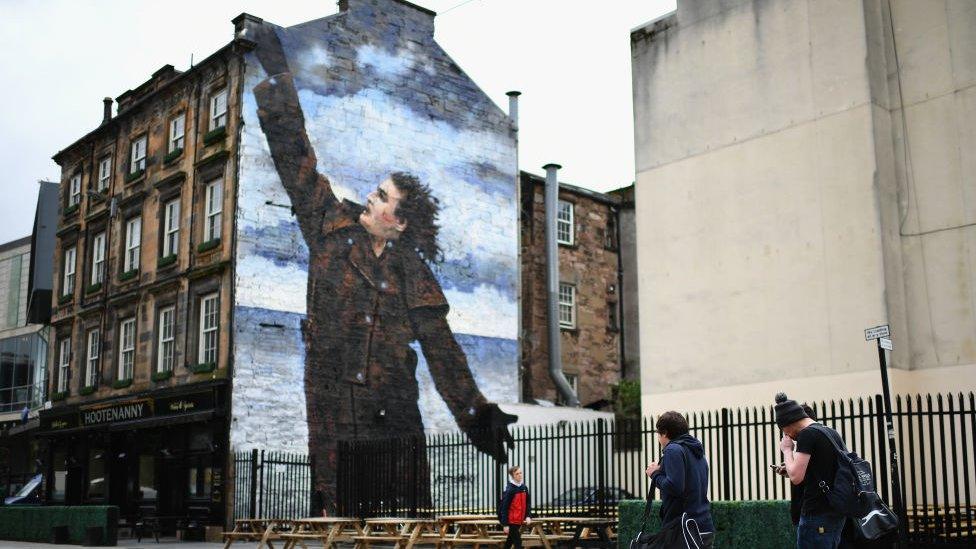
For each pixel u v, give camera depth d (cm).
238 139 2762
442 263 3142
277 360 2727
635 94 2344
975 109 1823
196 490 2755
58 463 3456
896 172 1923
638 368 3916
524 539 1570
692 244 2159
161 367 2977
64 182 3709
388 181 3064
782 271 1984
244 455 2627
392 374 2947
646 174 2283
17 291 4850
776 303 1984
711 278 2111
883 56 1959
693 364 2114
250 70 2817
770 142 2045
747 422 1487
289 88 2892
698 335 2116
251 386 2670
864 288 1852
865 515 723
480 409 3120
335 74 3003
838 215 1911
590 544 1689
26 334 4684
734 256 2075
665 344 2177
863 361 1828
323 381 2800
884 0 1980
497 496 1925
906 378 1838
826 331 1895
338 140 2973
